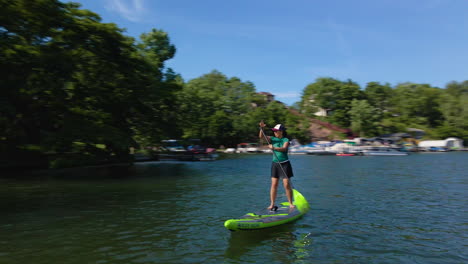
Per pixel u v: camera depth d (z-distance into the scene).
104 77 20.19
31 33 16.11
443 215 7.50
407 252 4.91
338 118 82.12
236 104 79.88
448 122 82.12
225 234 5.91
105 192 11.44
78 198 10.13
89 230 6.29
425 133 79.44
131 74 21.28
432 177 16.69
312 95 95.44
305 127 72.94
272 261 4.51
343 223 6.67
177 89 28.03
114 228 6.43
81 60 18.42
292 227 6.32
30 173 18.05
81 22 17.38
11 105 16.52
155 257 4.72
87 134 18.59
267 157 42.09
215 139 67.56
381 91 95.88
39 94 17.94
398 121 86.25
